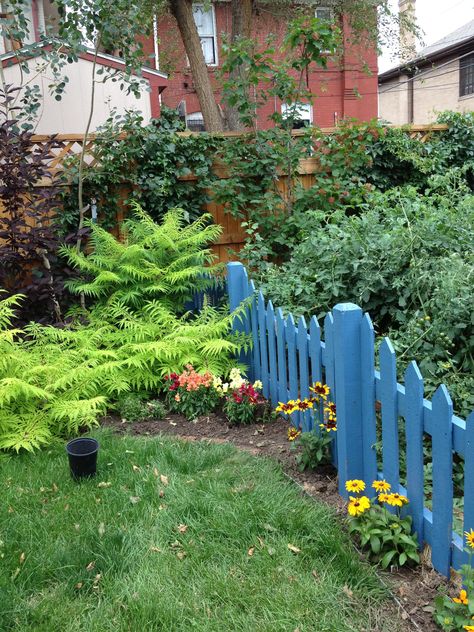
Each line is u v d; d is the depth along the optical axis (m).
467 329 3.46
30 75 7.61
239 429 3.82
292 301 4.49
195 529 2.61
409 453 2.38
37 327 4.42
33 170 5.28
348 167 6.89
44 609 2.17
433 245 4.04
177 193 6.45
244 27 10.62
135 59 5.99
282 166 6.59
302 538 2.50
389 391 2.46
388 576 2.30
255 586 2.24
